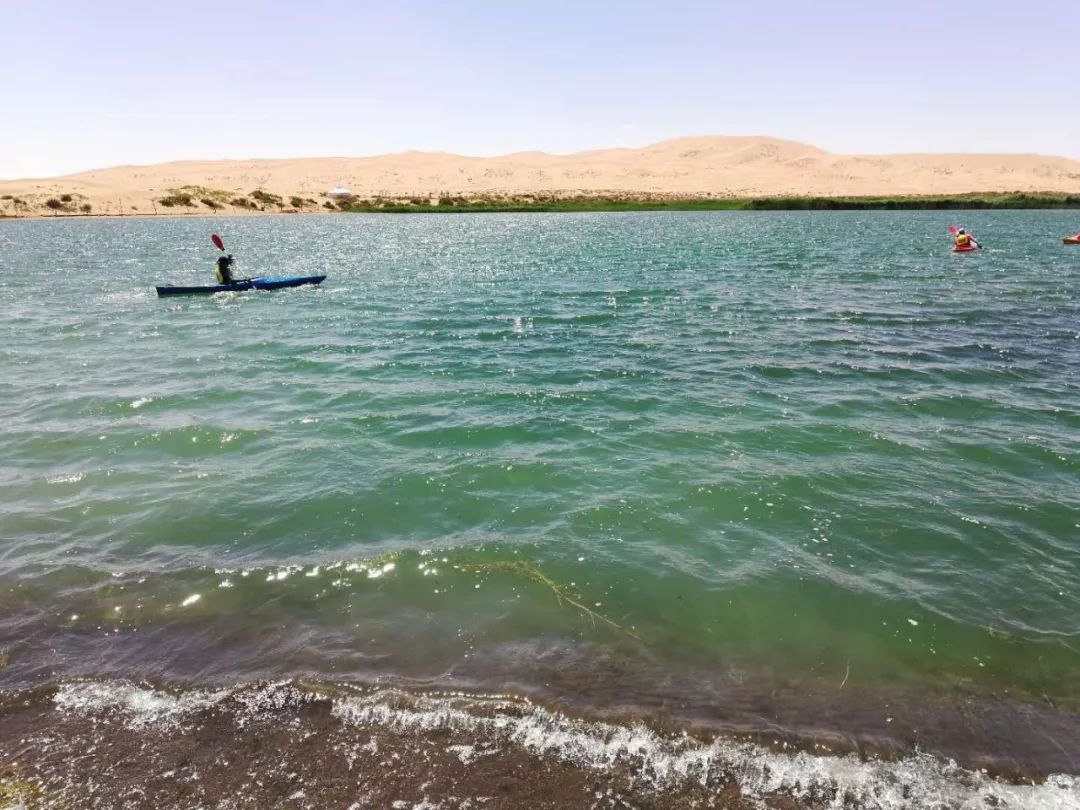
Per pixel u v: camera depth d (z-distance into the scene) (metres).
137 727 4.52
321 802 3.94
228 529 7.21
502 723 4.55
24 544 6.88
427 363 14.02
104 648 5.34
